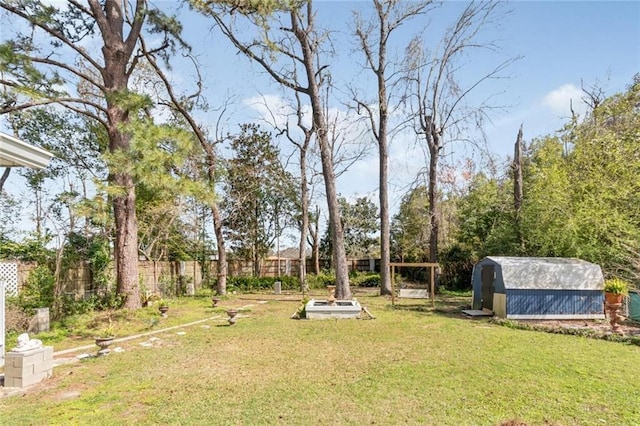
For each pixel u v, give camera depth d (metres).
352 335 7.73
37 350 4.89
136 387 4.64
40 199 15.84
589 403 4.06
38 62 9.30
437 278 17.09
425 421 3.61
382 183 16.42
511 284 9.49
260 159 23.39
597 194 11.08
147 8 11.58
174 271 16.48
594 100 16.12
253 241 23.50
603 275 9.85
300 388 4.55
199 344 6.98
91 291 11.45
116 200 10.71
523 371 5.20
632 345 6.82
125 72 11.02
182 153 9.55
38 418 3.76
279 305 13.04
